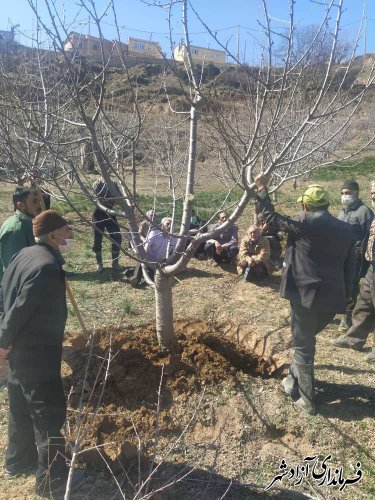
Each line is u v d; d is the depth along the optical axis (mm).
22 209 4133
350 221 5293
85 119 3121
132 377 4148
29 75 5707
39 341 3002
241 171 3311
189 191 4004
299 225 3770
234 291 6945
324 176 21188
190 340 4723
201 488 3334
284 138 5141
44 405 3064
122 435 3701
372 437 3736
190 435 3781
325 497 3299
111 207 5559
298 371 3949
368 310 5051
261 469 3531
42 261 2955
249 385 4195
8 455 3398
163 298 4461
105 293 6805
